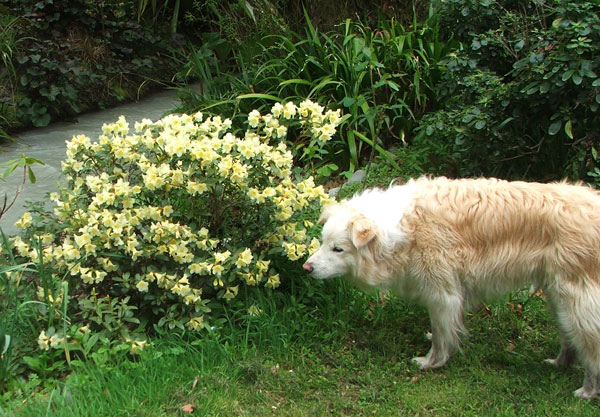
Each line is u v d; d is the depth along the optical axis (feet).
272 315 8.54
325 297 8.87
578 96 10.18
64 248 8.07
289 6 17.21
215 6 16.96
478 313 9.09
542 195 7.55
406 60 13.58
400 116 13.06
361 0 16.96
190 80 18.62
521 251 7.58
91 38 17.65
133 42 18.51
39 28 16.81
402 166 12.17
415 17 14.84
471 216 7.68
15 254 8.78
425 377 8.08
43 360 7.78
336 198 11.17
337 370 8.08
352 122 12.67
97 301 8.11
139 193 8.47
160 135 8.34
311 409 7.52
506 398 7.73
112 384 7.46
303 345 8.39
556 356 8.45
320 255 8.00
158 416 7.22
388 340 8.60
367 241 7.64
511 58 11.50
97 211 8.30
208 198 8.59
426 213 7.79
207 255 8.41
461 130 10.97
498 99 10.81
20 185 11.92
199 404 7.43
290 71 14.07
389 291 9.23
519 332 8.80
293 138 12.99
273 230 8.77
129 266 8.36
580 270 7.30
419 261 7.82
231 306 8.63
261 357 8.16
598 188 10.03
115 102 17.03
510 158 11.12
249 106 13.60
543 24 11.56
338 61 13.65
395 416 7.49
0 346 7.58
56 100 15.64
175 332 8.32
